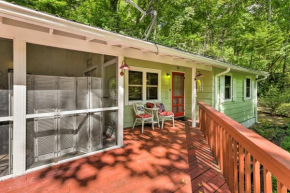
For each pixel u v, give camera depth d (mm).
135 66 4949
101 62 2992
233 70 6258
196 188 1909
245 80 7438
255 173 1274
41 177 2082
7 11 1486
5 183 1940
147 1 8016
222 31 10891
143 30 8273
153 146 3225
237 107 6918
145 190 1853
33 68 2357
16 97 2045
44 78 2402
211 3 8969
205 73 5684
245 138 1398
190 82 6336
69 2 7324
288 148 4262
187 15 7949
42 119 2441
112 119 3174
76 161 2533
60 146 2664
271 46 10438
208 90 5617
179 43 8453
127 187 1902
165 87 5797
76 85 2711
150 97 5395
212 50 10031
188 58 3822
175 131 4352
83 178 2074
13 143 2053
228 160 1976
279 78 11742
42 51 2443
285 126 7301
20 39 2021
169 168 2357
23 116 2107
